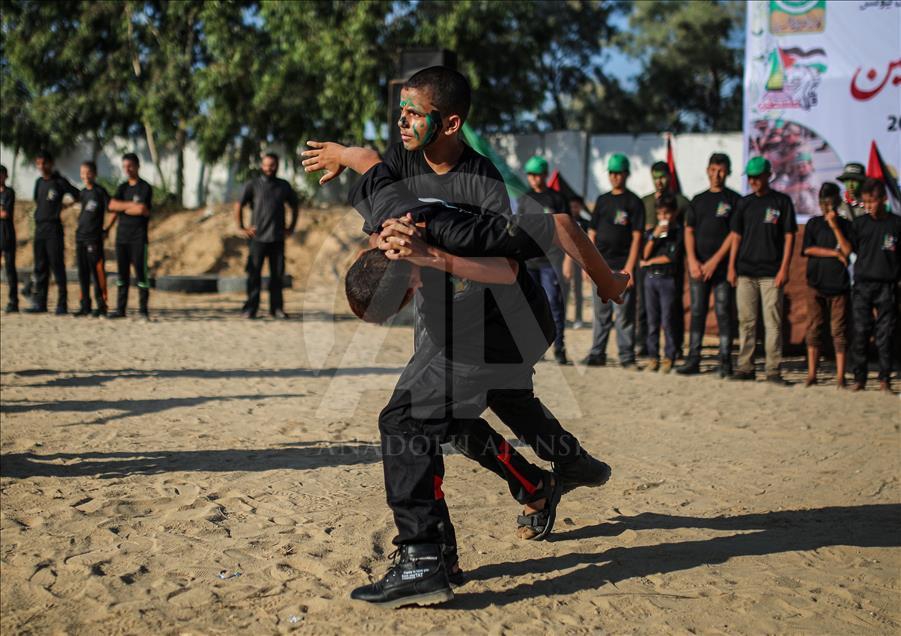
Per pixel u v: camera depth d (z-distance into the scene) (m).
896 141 10.94
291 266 21.72
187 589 3.38
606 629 3.06
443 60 13.05
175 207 26.72
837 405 7.36
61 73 28.50
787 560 3.74
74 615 3.18
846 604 3.31
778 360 8.46
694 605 3.27
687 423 6.57
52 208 12.48
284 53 25.34
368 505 4.39
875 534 4.09
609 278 3.40
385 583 3.19
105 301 12.50
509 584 3.45
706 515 4.36
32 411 6.49
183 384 7.73
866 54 10.98
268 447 5.55
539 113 41.16
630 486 4.85
